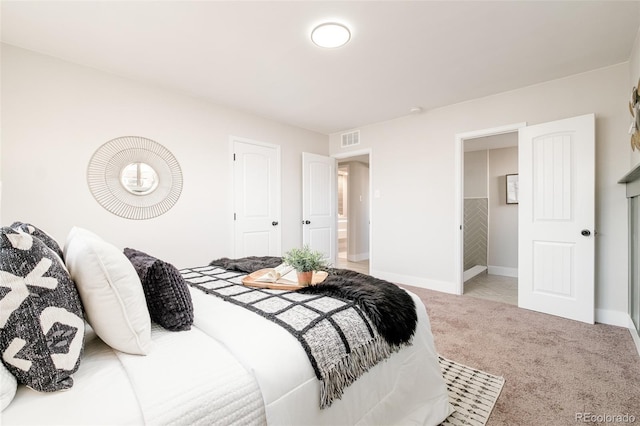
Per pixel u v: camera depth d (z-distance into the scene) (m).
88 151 2.53
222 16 1.88
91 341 1.03
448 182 3.54
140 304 0.94
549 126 2.74
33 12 1.83
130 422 0.65
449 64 2.50
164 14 1.86
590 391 1.60
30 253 0.74
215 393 0.76
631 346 2.10
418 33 2.06
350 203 6.21
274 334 1.00
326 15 1.87
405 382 1.29
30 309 0.71
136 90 2.80
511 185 4.62
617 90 2.50
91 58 2.41
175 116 3.07
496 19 1.90
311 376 0.94
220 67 2.56
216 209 3.41
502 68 2.57
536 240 2.84
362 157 5.86
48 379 0.71
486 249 4.90
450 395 1.57
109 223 2.64
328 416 0.97
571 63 2.49
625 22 1.93
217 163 3.42
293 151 4.32
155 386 0.75
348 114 3.83
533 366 1.85
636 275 2.22
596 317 2.61
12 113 2.20
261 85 2.92
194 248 3.22
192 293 1.49
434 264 3.68
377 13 1.85
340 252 7.29
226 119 3.51
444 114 3.55
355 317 1.18
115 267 0.90
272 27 2.00
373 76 2.73
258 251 3.84
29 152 2.26
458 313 2.81
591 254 2.52
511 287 3.84
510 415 1.42
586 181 2.54
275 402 0.83
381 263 4.22
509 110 3.06
